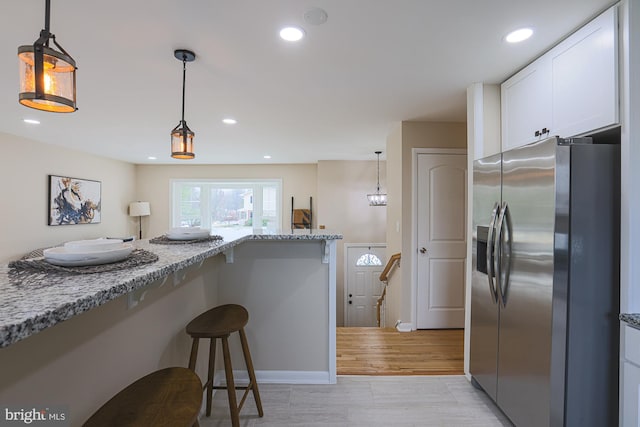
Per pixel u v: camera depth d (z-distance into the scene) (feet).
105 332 4.09
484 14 4.99
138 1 4.65
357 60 6.56
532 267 5.23
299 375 7.68
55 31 5.43
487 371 6.66
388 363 8.61
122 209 20.47
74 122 11.28
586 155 4.72
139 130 12.38
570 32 5.46
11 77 7.25
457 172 11.05
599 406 4.80
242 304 7.77
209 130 12.46
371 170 20.33
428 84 7.81
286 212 22.16
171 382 3.84
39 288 2.42
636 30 4.46
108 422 3.12
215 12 4.94
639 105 4.47
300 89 8.15
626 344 4.44
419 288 11.05
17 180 13.29
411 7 4.82
